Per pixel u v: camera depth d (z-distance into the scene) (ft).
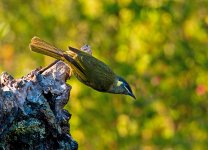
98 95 52.24
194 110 55.26
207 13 54.95
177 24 54.34
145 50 54.39
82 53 31.71
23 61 53.72
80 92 51.42
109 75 33.27
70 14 55.06
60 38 55.01
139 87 53.98
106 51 55.16
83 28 55.26
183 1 54.54
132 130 53.62
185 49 54.65
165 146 53.93
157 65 54.60
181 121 55.31
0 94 26.08
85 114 52.34
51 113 26.78
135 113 53.93
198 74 54.90
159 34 54.29
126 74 53.52
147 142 54.08
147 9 53.42
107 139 53.16
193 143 54.34
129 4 53.36
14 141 26.61
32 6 55.26
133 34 54.19
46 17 54.80
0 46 56.80
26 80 26.91
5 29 52.75
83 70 31.86
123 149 53.36
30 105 26.63
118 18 54.54
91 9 54.39
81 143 52.65
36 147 26.89
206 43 55.26
